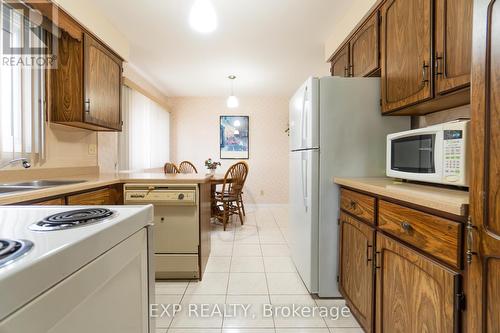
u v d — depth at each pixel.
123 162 3.46
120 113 2.71
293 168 2.33
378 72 1.93
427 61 1.34
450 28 1.21
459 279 0.82
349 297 1.63
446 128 1.10
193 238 2.13
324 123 1.81
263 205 5.41
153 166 4.41
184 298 1.89
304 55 3.26
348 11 2.29
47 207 0.82
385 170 1.83
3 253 0.44
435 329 0.91
